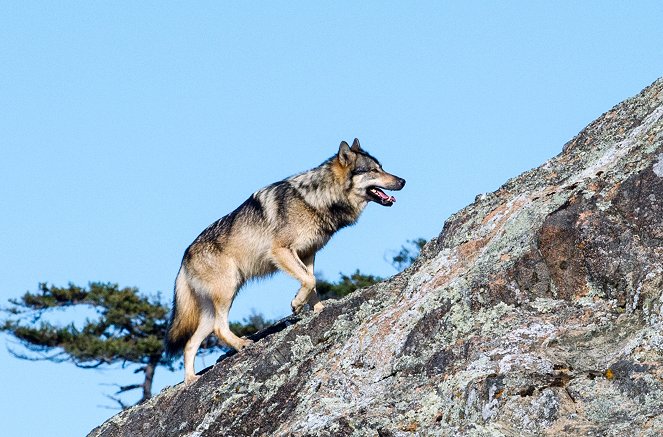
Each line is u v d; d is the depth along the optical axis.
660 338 26.53
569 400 26.11
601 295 29.61
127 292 109.44
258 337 43.25
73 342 104.75
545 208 33.28
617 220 30.25
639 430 24.00
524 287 30.94
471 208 39.44
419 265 38.41
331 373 32.66
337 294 100.62
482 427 25.88
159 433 37.81
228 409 34.81
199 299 45.56
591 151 37.41
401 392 29.23
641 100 39.19
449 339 30.66
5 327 105.12
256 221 44.72
